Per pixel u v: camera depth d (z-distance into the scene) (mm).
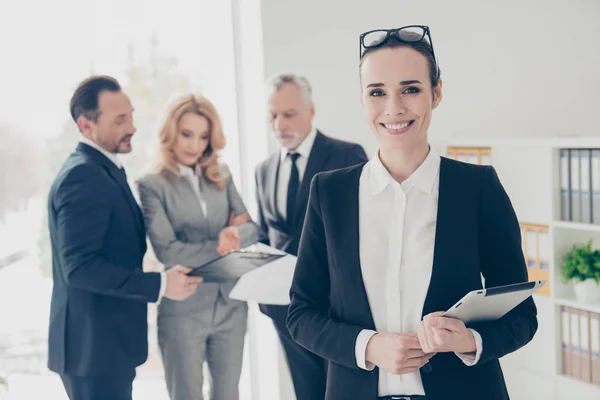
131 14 3301
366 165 1560
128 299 2977
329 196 1541
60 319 2936
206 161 3143
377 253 1474
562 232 3107
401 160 1493
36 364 3281
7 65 3170
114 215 2912
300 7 3303
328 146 3334
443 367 1440
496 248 1478
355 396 1466
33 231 3262
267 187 3322
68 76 3232
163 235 3068
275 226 3307
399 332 1453
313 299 1576
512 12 3645
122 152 2975
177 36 3369
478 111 3652
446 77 3588
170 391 3135
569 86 3727
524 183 3186
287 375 3379
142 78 3314
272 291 3260
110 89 2947
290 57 3307
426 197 1485
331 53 3352
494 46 3641
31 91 3193
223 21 3430
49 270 3301
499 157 3271
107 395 2977
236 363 3229
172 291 3068
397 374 1400
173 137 3086
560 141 3020
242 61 3455
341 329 1453
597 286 3021
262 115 3383
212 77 3430
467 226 1454
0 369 3242
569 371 3115
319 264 1570
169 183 3084
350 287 1479
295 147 3299
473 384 1439
